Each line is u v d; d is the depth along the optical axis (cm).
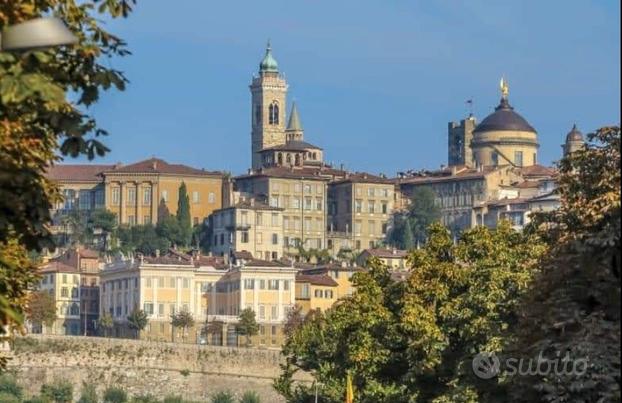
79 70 8481
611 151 14912
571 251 13075
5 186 8625
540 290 13375
